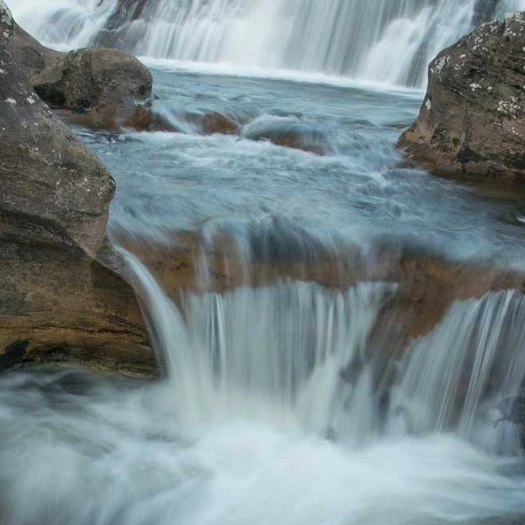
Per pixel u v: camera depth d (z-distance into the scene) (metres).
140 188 6.53
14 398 5.11
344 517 4.57
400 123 9.92
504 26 7.23
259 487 4.75
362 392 5.37
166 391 5.27
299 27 14.91
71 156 4.71
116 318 5.06
